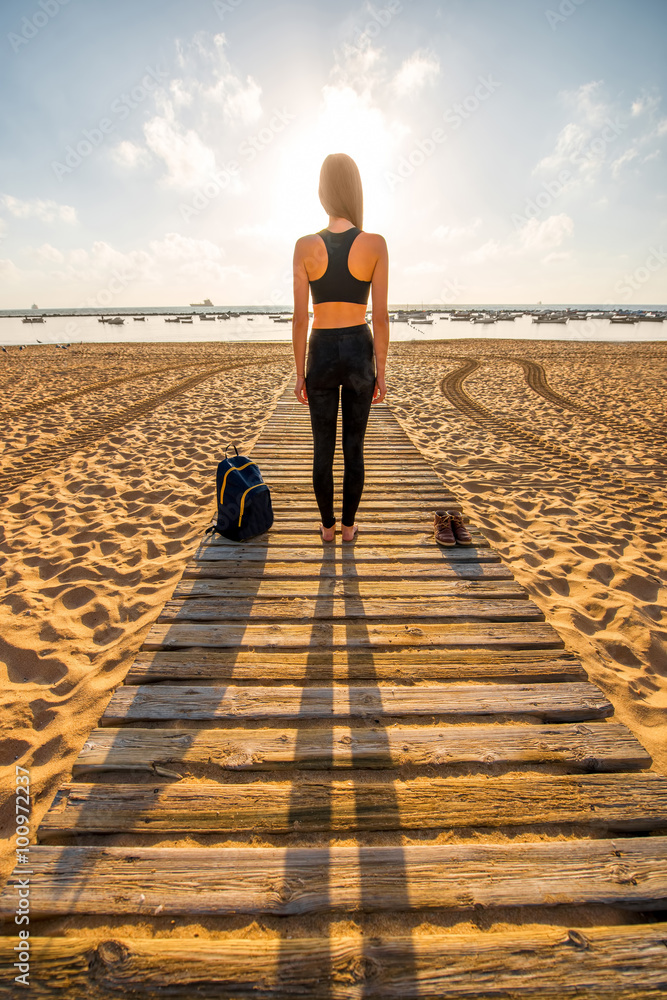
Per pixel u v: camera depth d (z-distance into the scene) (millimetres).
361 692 1845
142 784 1480
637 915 1199
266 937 1112
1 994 996
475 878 1229
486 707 1787
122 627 2371
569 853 1293
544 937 1110
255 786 1477
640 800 1454
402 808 1416
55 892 1185
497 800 1446
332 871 1231
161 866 1237
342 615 2311
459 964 1057
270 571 2676
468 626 2250
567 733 1687
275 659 2016
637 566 3127
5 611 2512
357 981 1027
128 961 1053
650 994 1013
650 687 2076
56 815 1379
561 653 2082
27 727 1805
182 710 1751
